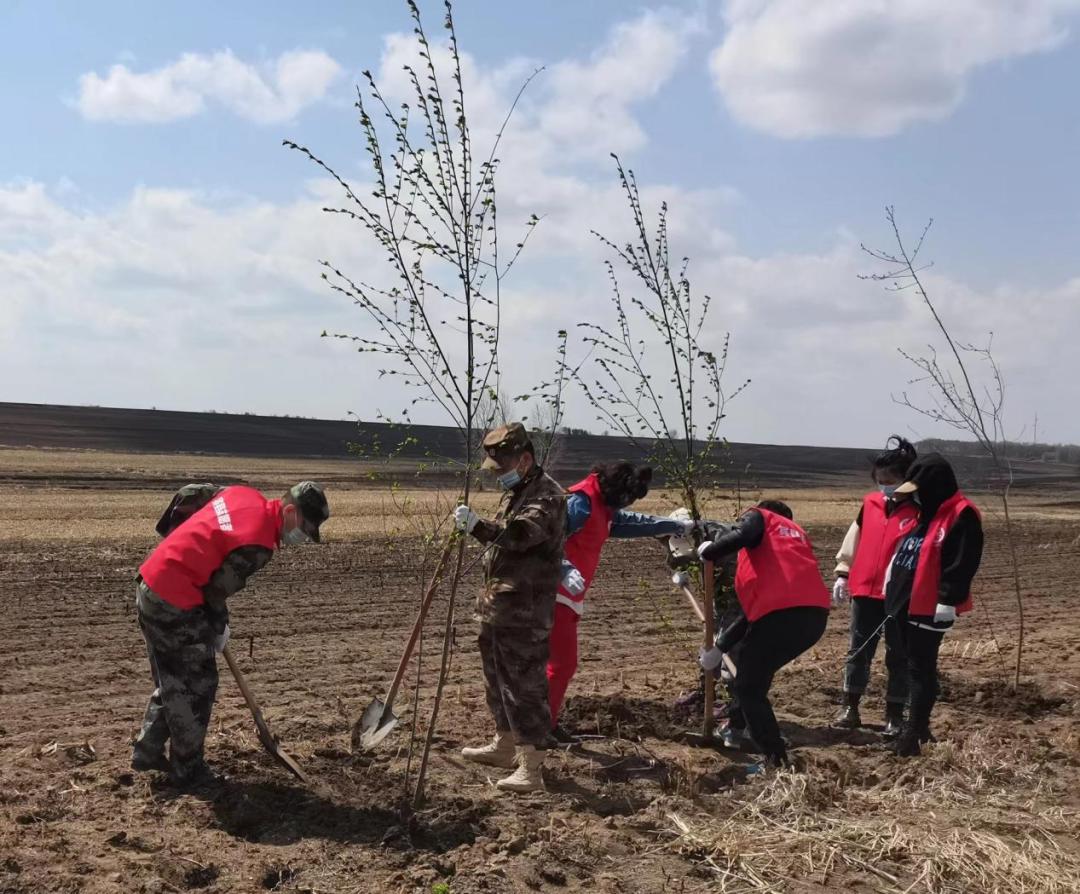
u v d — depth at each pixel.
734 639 6.71
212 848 4.72
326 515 5.68
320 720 7.11
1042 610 14.97
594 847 4.83
